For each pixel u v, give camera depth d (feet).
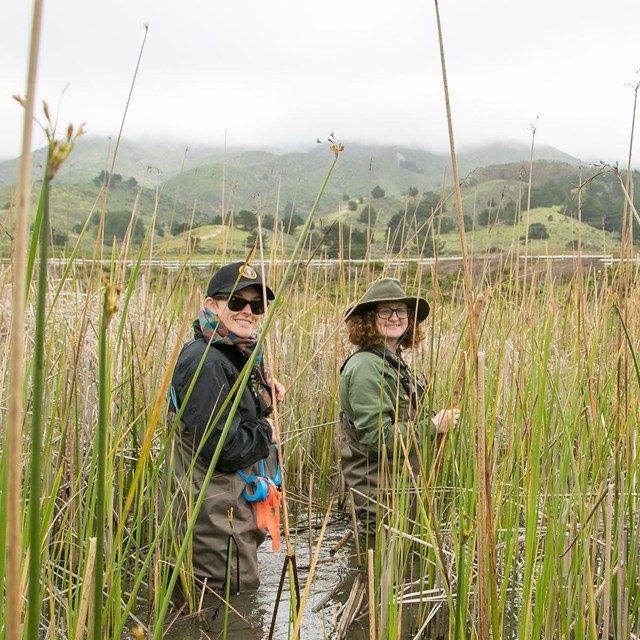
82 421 12.63
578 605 8.21
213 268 16.52
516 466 9.21
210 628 11.05
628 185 9.86
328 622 11.41
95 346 15.10
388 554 9.02
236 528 12.23
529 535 7.86
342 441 15.19
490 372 11.91
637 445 9.75
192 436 12.01
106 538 9.43
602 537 10.19
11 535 3.19
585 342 10.08
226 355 12.24
